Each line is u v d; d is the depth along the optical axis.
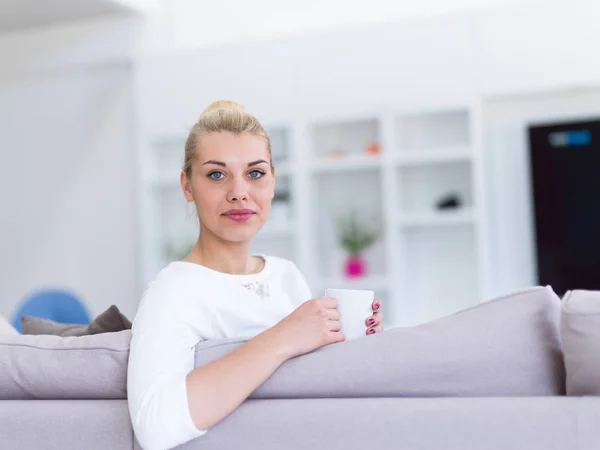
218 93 5.00
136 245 5.42
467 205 4.72
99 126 5.55
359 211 4.97
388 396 1.18
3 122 5.81
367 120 4.97
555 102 4.46
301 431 1.13
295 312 1.23
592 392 1.10
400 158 4.61
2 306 5.77
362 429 1.11
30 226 5.71
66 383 1.28
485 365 1.16
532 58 4.34
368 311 1.29
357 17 4.92
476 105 4.43
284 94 4.86
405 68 4.60
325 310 1.24
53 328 1.75
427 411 1.10
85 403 1.25
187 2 5.21
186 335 1.25
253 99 4.93
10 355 1.32
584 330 1.09
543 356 1.16
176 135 5.07
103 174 5.53
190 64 5.05
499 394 1.16
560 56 4.29
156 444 1.11
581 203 4.37
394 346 1.18
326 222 5.06
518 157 4.55
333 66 4.75
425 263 4.85
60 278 5.62
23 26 5.43
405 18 4.82
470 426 1.07
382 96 4.64
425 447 1.09
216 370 1.14
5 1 4.83
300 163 4.81
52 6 4.98
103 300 5.50
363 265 4.88
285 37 4.86
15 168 5.76
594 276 4.35
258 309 1.42
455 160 4.68
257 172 1.44
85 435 1.22
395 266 4.60
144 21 5.25
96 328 1.62
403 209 4.86
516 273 4.57
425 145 4.80
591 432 1.03
